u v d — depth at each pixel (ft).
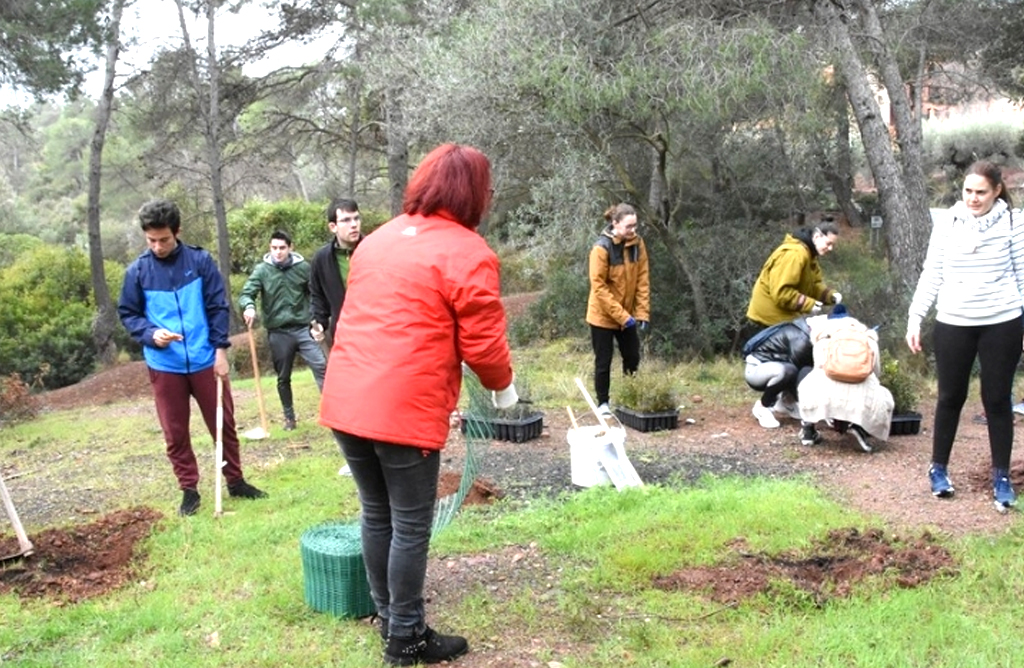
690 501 18.02
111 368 64.13
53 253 71.92
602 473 20.04
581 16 33.55
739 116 40.24
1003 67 66.59
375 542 12.49
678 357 37.96
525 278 56.95
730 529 16.44
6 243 89.35
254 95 73.97
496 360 11.60
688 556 15.47
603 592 14.48
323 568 13.69
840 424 23.26
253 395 38.11
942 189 70.13
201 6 68.80
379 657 12.53
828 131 48.62
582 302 43.55
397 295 11.45
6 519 20.92
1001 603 13.51
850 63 36.27
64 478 25.05
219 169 71.05
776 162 43.68
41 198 159.94
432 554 16.20
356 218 21.33
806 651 12.28
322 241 81.20
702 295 38.04
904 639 12.47
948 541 15.87
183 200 91.20
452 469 22.09
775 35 32.71
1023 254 16.98
